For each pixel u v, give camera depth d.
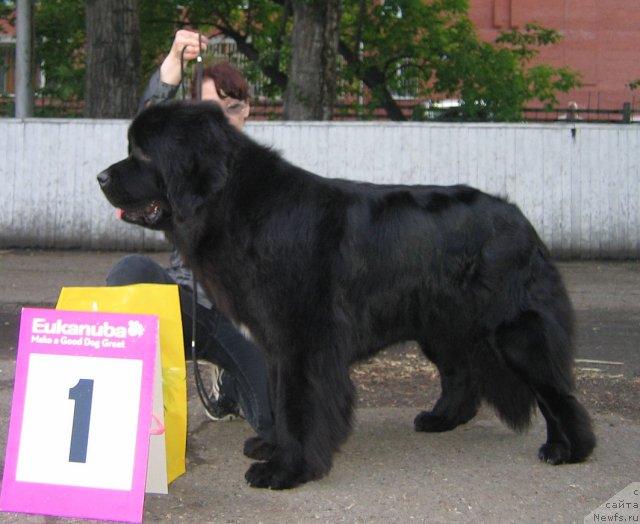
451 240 3.68
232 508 3.26
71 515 3.04
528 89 17.25
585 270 10.31
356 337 3.59
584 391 5.00
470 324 3.78
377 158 11.08
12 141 11.15
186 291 3.94
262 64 14.42
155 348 3.11
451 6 17.25
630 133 10.92
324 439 3.45
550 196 11.07
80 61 17.38
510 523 3.13
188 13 17.73
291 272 3.43
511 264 3.73
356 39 16.12
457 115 15.64
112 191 3.45
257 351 3.95
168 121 3.38
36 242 11.30
